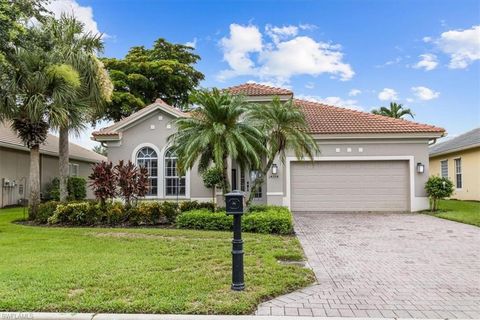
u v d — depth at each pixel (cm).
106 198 1324
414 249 891
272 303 512
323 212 1714
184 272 642
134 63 2939
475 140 2166
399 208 1720
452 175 2475
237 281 545
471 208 1773
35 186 1414
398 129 1717
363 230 1184
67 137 1655
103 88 1603
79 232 1098
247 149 1116
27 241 948
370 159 1727
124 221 1271
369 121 1838
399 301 524
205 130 1148
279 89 1823
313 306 501
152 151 1683
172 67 2997
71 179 2094
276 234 1074
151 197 1656
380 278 642
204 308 473
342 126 1773
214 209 1282
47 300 491
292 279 604
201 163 1280
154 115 1684
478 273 678
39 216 1333
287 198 1733
